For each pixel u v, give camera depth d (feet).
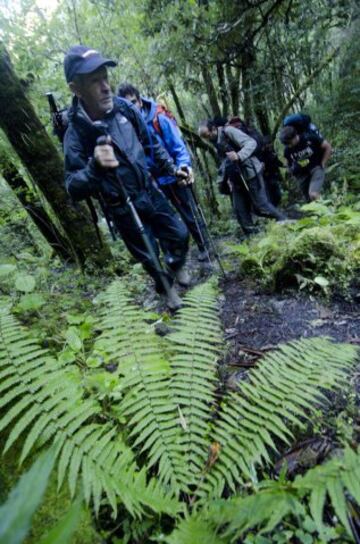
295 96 22.50
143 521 4.13
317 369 5.12
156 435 4.83
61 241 16.43
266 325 8.07
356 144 21.24
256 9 17.66
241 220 16.99
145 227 9.19
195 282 12.03
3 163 14.38
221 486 4.28
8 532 1.16
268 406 4.76
